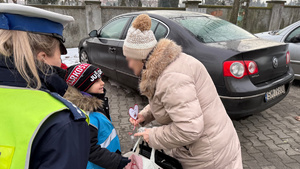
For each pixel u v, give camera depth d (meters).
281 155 2.32
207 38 2.67
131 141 2.59
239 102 2.21
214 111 1.21
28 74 0.66
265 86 2.35
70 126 0.63
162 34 2.93
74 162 0.62
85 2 8.26
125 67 3.50
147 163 1.25
